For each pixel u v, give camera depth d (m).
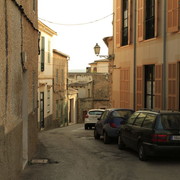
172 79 15.88
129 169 9.56
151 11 18.42
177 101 15.50
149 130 10.29
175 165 10.14
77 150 13.15
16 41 7.84
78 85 49.31
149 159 11.02
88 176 8.68
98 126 16.70
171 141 9.92
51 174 8.81
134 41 20.22
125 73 21.72
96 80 50.44
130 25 20.67
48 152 12.54
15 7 7.61
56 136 19.33
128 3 20.94
